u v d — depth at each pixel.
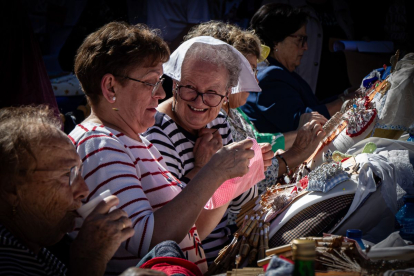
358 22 5.28
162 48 1.90
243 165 1.85
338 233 1.96
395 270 1.44
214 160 1.84
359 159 2.11
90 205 1.53
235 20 5.80
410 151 2.25
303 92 4.04
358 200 1.94
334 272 1.46
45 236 1.53
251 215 2.11
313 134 2.92
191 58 2.32
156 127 2.31
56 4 5.80
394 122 2.58
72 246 1.48
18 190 1.43
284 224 2.00
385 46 5.00
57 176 1.46
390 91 2.59
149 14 5.56
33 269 1.43
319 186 2.03
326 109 3.91
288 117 3.77
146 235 1.67
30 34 3.42
